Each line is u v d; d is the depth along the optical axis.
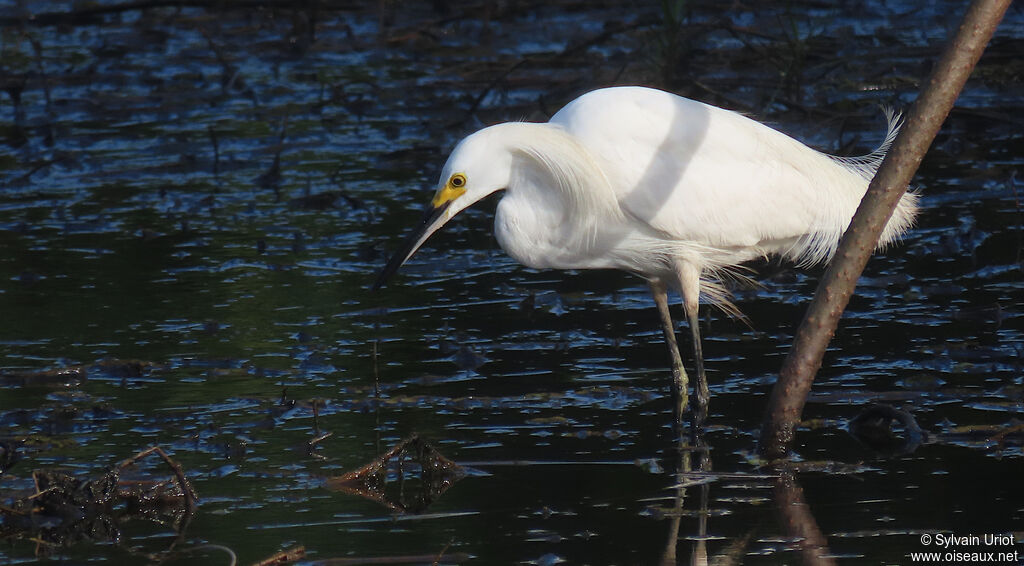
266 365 11.18
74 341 11.81
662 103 10.17
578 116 10.23
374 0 26.72
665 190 10.02
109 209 16.38
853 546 7.39
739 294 12.78
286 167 18.09
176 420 9.97
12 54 24.61
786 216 10.41
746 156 10.27
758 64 20.53
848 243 8.41
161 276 13.84
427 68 22.78
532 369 10.98
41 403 10.35
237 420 9.95
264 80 22.84
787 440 8.91
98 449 9.43
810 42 20.98
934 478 8.38
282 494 8.55
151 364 11.10
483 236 15.30
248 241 15.03
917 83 19.28
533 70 21.44
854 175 11.04
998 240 13.81
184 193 17.03
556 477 8.70
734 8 23.67
